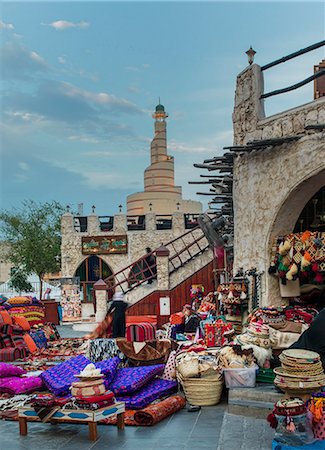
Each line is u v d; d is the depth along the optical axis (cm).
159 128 5953
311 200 998
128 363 966
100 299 1958
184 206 4816
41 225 3847
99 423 729
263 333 801
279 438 550
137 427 706
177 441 640
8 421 765
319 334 650
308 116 901
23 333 1401
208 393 786
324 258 897
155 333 1279
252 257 1007
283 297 970
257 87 1016
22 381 909
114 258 3253
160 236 3228
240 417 713
